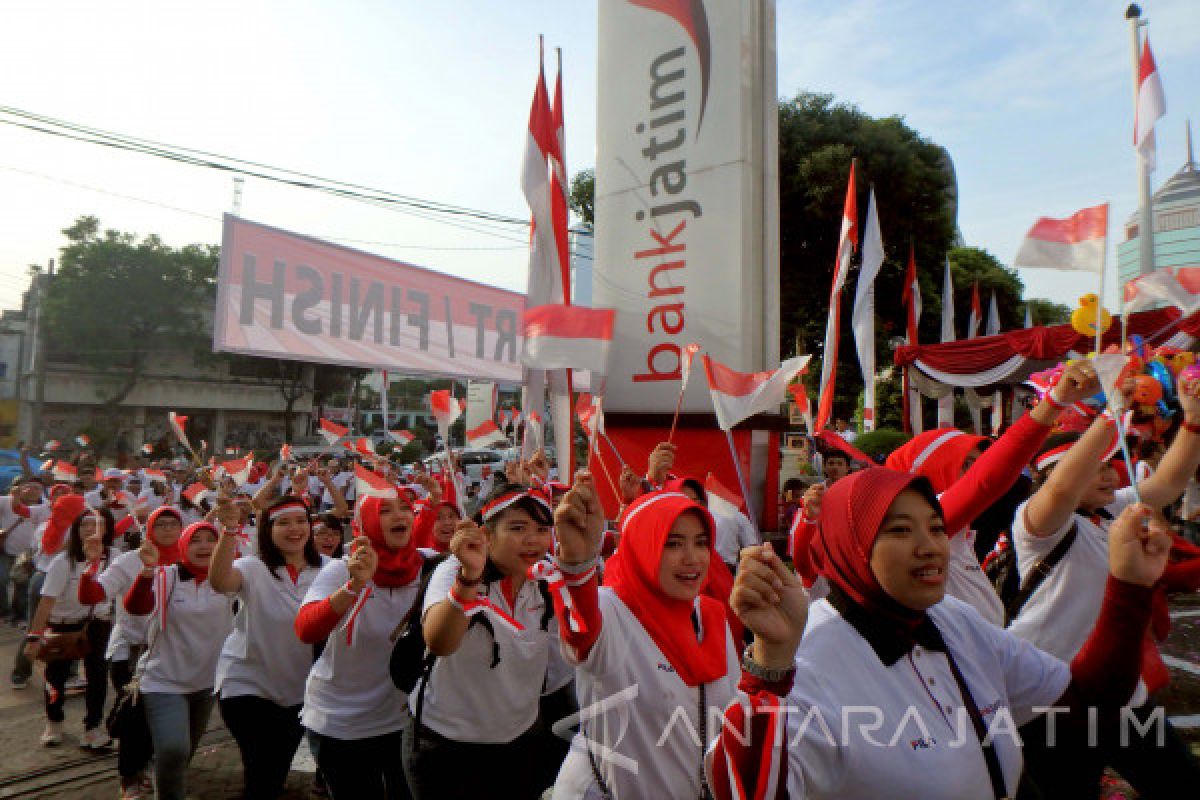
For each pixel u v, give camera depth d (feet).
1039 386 8.71
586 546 7.27
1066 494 8.74
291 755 12.82
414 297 21.74
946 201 61.62
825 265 60.64
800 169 56.13
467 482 37.73
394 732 11.63
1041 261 7.10
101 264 113.70
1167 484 7.77
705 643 8.04
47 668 18.08
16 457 50.44
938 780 5.28
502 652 9.55
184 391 123.85
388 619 11.42
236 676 12.39
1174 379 8.88
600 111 25.38
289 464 22.09
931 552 5.47
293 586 12.73
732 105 21.93
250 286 17.84
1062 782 8.81
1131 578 5.73
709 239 22.25
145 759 14.06
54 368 112.88
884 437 38.22
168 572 13.21
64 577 17.79
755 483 22.29
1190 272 7.06
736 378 9.48
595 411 15.11
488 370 23.86
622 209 24.57
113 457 108.99
